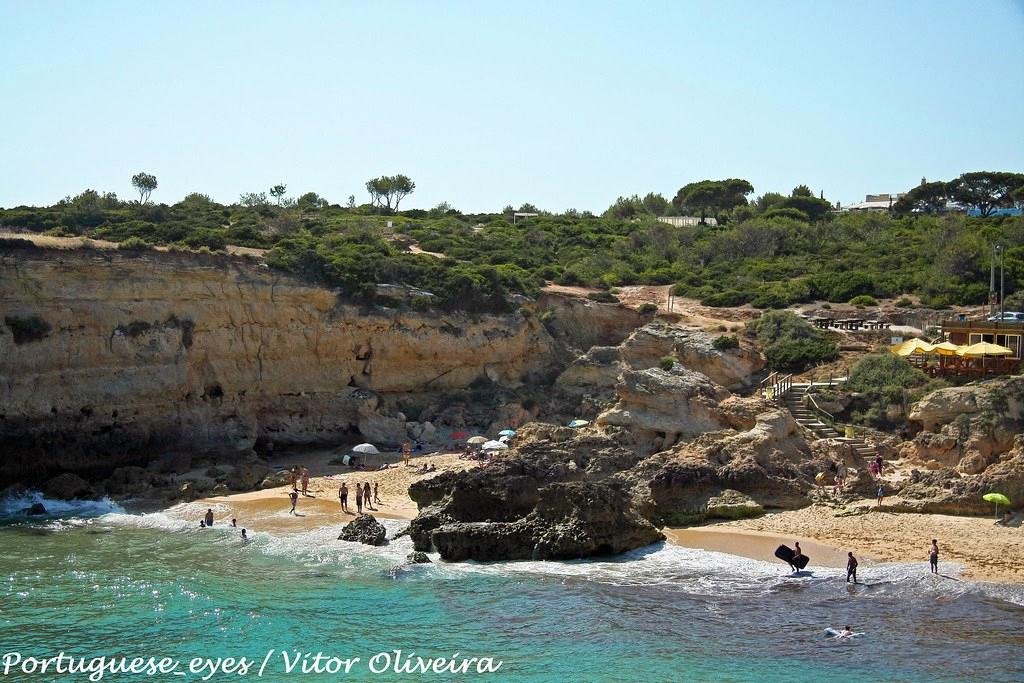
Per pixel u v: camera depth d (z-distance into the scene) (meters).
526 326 79.81
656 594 39.28
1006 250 84.06
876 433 55.47
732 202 160.25
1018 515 45.69
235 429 67.88
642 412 56.81
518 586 40.34
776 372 65.75
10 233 70.25
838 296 82.38
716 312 80.06
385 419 71.44
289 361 70.81
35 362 59.00
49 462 58.66
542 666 32.75
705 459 51.34
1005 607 37.12
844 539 44.97
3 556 44.56
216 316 67.75
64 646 34.28
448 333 76.00
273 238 83.12
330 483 58.91
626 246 107.88
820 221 125.62
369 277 75.88
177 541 47.28
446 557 44.09
